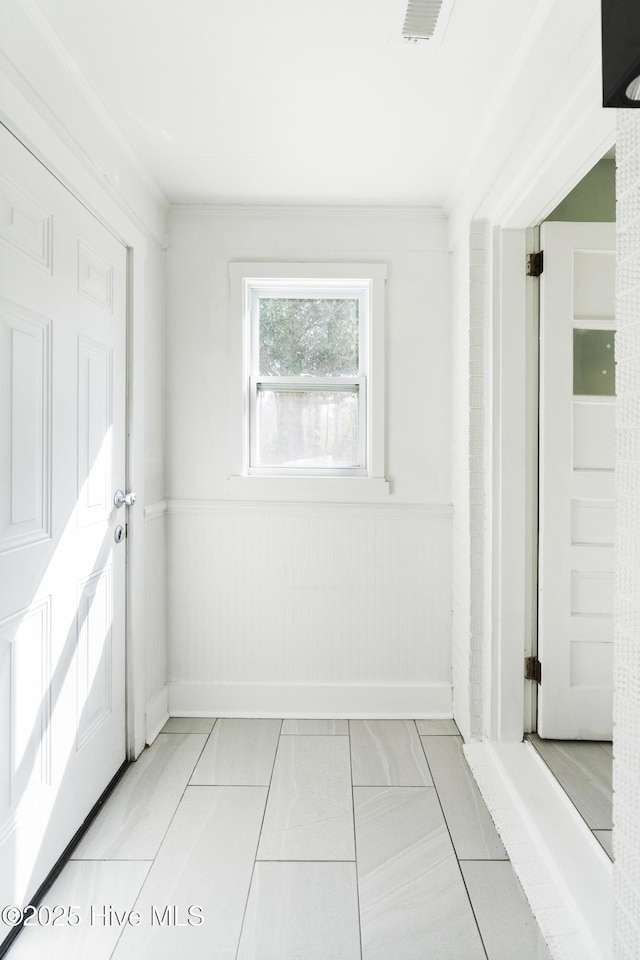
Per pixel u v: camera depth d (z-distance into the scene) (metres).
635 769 0.99
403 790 1.99
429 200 2.51
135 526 2.18
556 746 2.18
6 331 1.34
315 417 2.66
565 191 1.81
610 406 2.19
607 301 2.18
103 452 1.93
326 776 2.08
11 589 1.37
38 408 1.50
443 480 2.60
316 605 2.60
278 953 1.33
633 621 1.00
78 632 1.74
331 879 1.56
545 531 2.19
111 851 1.67
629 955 1.00
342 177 2.31
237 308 2.57
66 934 1.38
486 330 2.21
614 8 0.70
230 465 2.59
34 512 1.48
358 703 2.60
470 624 2.27
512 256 2.15
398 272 2.57
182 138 2.02
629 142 1.01
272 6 1.41
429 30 1.49
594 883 1.46
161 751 2.27
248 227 2.57
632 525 1.01
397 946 1.34
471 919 1.42
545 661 2.20
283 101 1.80
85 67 1.64
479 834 1.75
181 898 1.49
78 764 1.74
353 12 1.43
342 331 2.66
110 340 1.98
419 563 2.60
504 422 2.16
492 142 1.89
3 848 1.33
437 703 2.60
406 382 2.59
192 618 2.61
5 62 1.30
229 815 1.85
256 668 2.62
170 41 1.53
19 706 1.41
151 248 2.41
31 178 1.43
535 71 1.53
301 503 2.58
